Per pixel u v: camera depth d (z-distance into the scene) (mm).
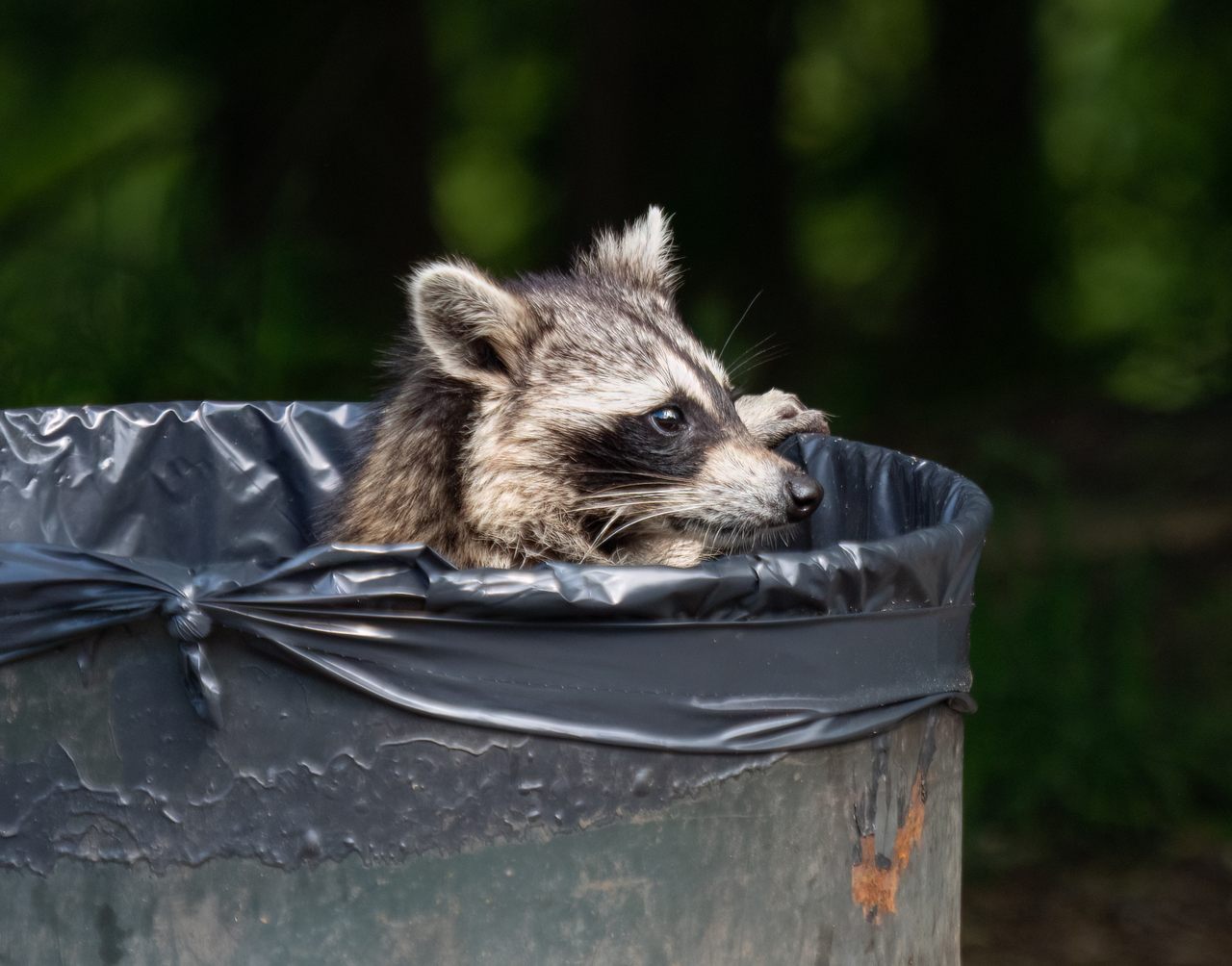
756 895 5273
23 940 5062
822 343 29812
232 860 4961
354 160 25828
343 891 4969
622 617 4941
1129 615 14906
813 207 33438
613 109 27312
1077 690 14031
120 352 16047
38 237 24328
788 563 5129
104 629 4852
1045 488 19125
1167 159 32438
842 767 5410
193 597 4781
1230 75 31984
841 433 24812
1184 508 19094
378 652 4867
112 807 4965
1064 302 30844
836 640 5297
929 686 5723
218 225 24734
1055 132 33312
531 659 4941
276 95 25562
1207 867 12992
